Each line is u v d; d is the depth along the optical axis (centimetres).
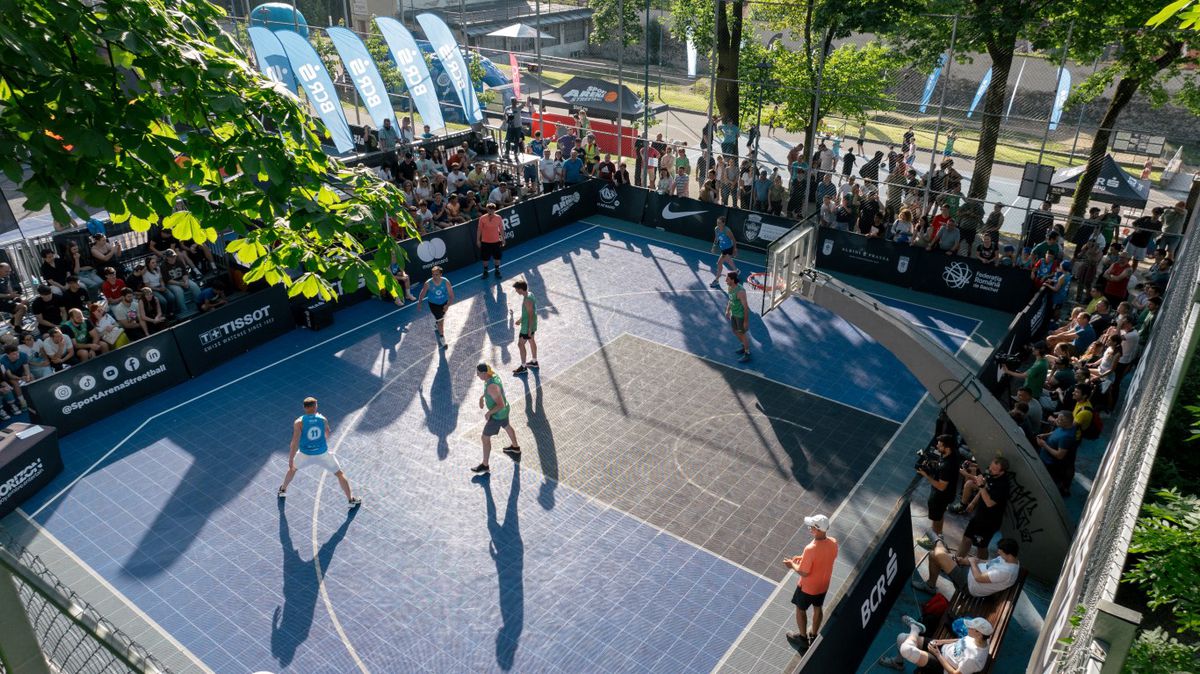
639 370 1777
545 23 4478
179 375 1711
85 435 1543
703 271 2292
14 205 2558
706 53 2898
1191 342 848
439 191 2603
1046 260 2005
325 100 2705
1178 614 707
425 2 3912
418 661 1076
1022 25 2170
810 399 1675
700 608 1168
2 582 323
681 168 2620
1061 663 527
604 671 1068
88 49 492
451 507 1356
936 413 1634
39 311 1708
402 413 1614
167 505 1357
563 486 1411
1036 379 1450
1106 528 632
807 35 2745
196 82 516
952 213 2253
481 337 1908
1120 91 2353
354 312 2023
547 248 2441
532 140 3172
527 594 1186
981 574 1052
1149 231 2094
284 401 1652
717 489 1412
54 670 370
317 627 1125
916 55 2444
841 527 1327
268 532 1297
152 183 527
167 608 1153
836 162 3009
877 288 2242
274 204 548
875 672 1056
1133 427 841
